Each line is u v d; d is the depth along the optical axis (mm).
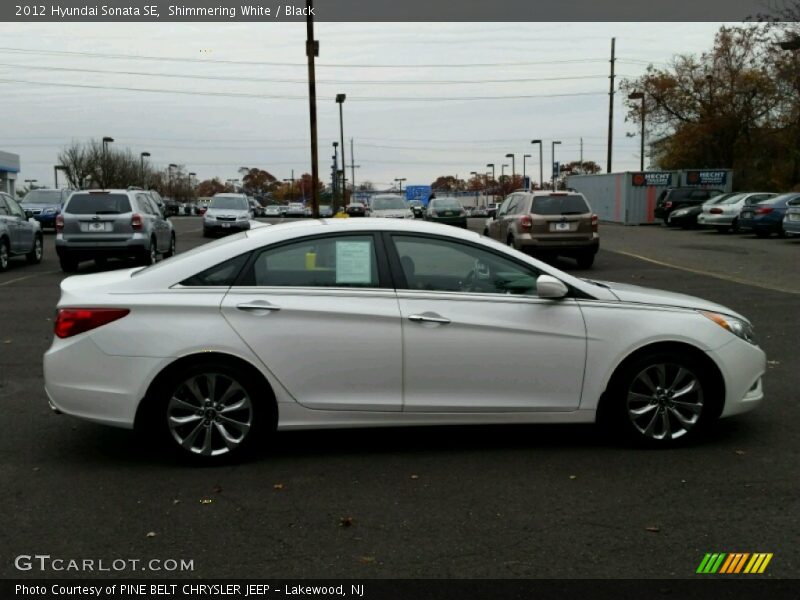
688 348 5371
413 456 5336
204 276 5156
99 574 3729
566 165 112875
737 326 5496
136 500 4586
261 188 142625
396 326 5141
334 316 5109
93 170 71938
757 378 5539
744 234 29766
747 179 48062
